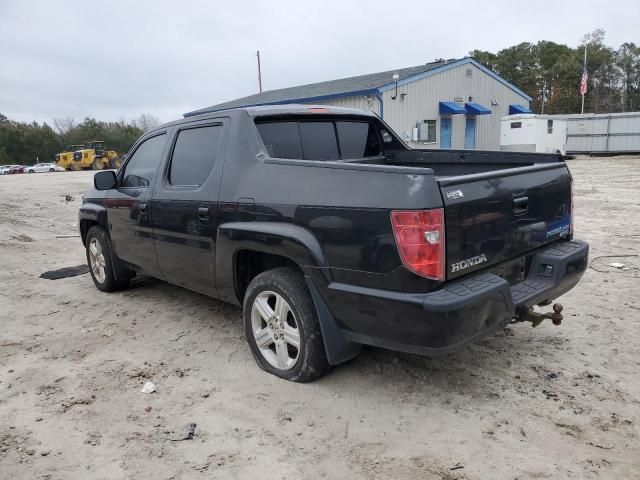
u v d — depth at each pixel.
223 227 3.94
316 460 2.90
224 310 5.37
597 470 2.75
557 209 3.90
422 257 2.88
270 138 4.14
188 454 2.99
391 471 2.79
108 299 5.86
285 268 3.73
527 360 4.01
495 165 4.58
